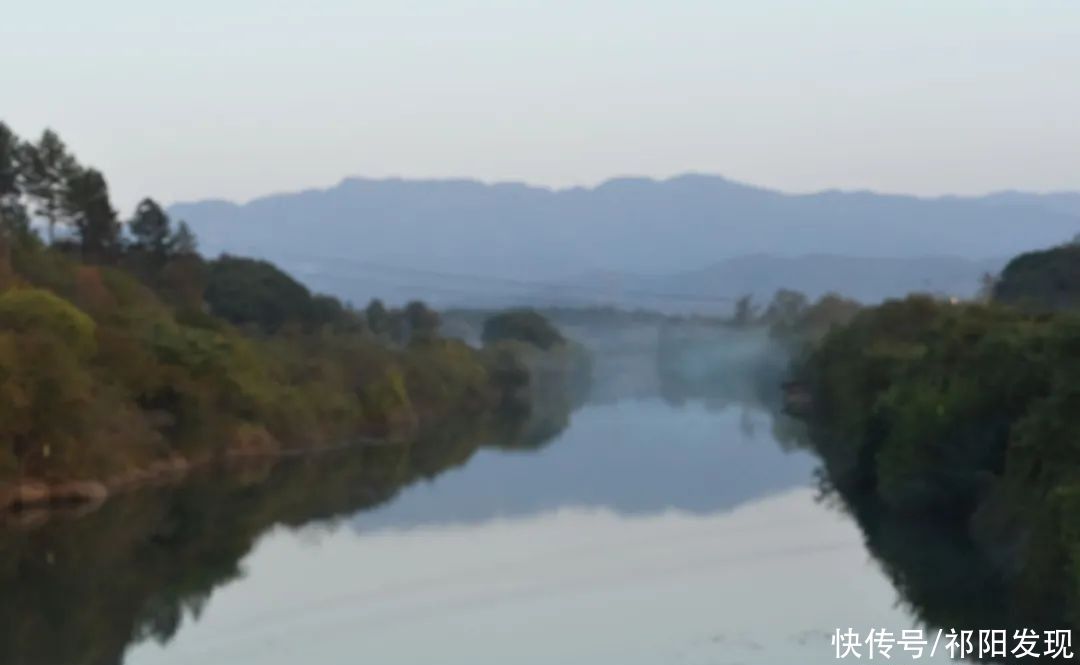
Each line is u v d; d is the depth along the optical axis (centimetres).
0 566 5588
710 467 8956
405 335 18375
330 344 12812
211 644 4272
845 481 7481
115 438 7888
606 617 4434
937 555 5291
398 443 11119
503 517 6806
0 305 7275
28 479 7044
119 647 4247
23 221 12231
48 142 12769
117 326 8856
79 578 5350
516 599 4778
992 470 5575
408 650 4103
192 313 10738
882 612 4341
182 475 8525
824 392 10819
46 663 4066
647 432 12094
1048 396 4869
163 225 14412
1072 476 4238
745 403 16438
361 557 5741
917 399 5881
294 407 10344
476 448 10725
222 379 9331
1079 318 4828
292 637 4331
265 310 14200
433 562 5566
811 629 4141
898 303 10056
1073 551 3694
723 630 4169
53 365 6994
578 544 5922
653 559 5488
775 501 7162
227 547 6038
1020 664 3616
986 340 5703
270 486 8138
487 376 16288
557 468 9069
